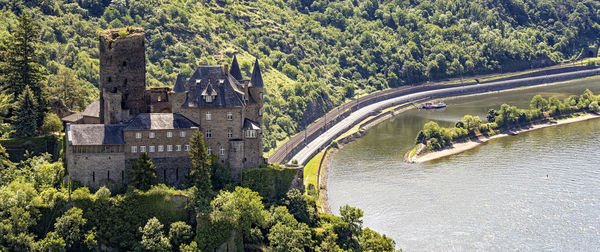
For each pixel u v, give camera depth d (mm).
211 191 193250
